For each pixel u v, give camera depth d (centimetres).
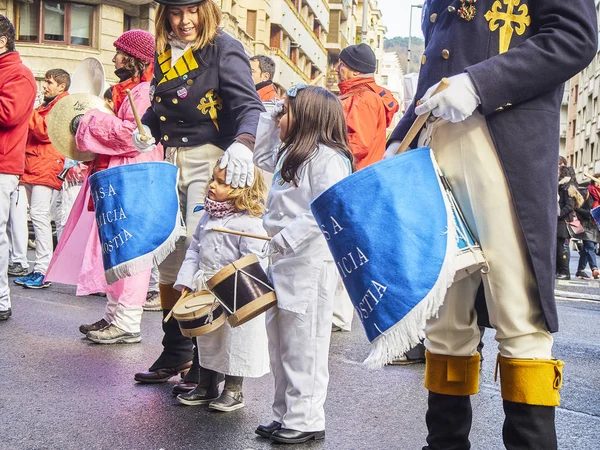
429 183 267
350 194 265
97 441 373
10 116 647
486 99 263
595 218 796
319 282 381
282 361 388
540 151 272
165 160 476
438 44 287
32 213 904
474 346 297
